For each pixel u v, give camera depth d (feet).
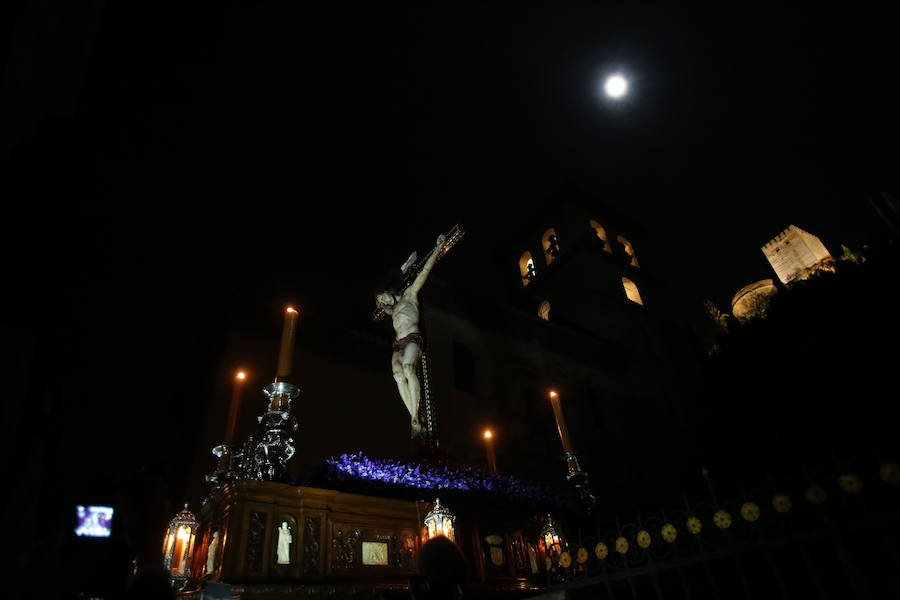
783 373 46.85
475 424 53.01
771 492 14.60
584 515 25.50
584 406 66.95
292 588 13.67
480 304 63.10
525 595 18.80
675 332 91.71
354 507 17.07
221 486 16.79
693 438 64.69
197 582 16.35
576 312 89.86
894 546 12.80
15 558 8.64
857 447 33.65
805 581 17.11
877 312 42.01
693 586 18.45
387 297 34.30
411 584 9.01
